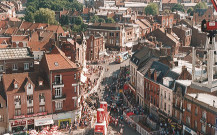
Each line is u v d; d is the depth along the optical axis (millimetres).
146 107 101312
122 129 85250
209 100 75312
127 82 122750
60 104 86000
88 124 88375
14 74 83438
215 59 48719
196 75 50594
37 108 83188
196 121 75812
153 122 86188
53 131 74750
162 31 174000
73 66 86375
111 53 185000
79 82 88438
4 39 137625
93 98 107812
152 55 109250
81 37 144875
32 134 72812
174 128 83750
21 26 197750
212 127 70000
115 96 108438
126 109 99062
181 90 81375
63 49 120125
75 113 87812
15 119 80938
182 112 81312
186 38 191625
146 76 100438
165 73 93375
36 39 141375
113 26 192750
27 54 99625
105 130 79625
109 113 97688
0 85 84000
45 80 85125
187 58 126312
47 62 85312
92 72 140500
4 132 81250
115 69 150875
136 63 111938
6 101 80375
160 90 91625
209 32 45906
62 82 85000
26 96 81375
